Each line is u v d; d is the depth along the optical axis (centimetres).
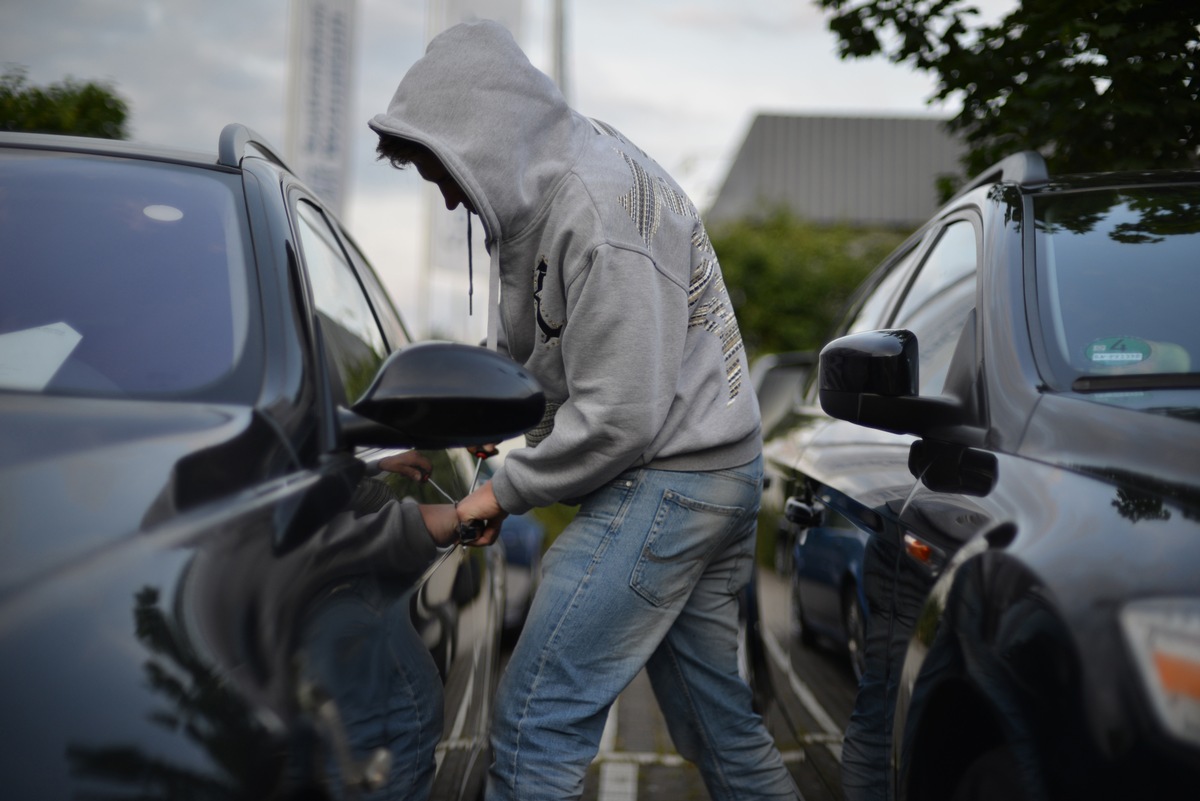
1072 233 217
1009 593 141
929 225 311
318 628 122
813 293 2430
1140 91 358
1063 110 365
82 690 93
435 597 187
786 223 2711
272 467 134
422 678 164
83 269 158
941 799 152
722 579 224
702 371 203
